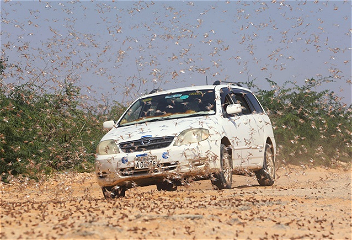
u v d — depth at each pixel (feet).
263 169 125.08
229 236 61.05
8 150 137.39
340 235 63.52
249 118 122.42
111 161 100.32
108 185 102.17
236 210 77.25
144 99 117.60
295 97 207.10
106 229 60.29
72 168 154.10
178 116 109.81
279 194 95.86
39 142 149.28
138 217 68.13
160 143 99.66
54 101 162.81
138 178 99.50
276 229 65.67
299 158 199.82
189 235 60.18
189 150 98.22
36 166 136.77
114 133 106.01
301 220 71.72
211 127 102.89
